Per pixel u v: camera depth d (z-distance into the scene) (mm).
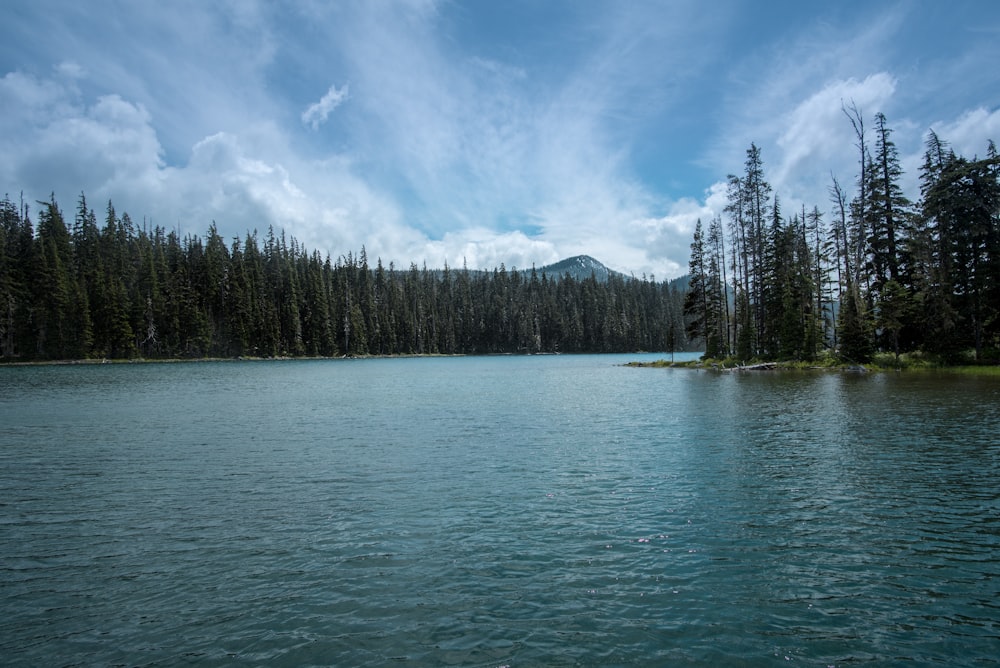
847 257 55969
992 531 10102
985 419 21109
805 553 9305
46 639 7168
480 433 21406
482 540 10156
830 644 6719
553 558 9312
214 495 13305
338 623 7402
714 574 8609
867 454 16047
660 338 164625
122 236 117312
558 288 178750
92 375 62375
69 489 13977
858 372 45188
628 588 8219
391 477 14719
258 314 109875
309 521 11359
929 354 45344
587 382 48156
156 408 31141
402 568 9039
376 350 135500
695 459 16109
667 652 6613
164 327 98750
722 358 65188
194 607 7918
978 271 41969
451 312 156625
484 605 7809
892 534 10023
